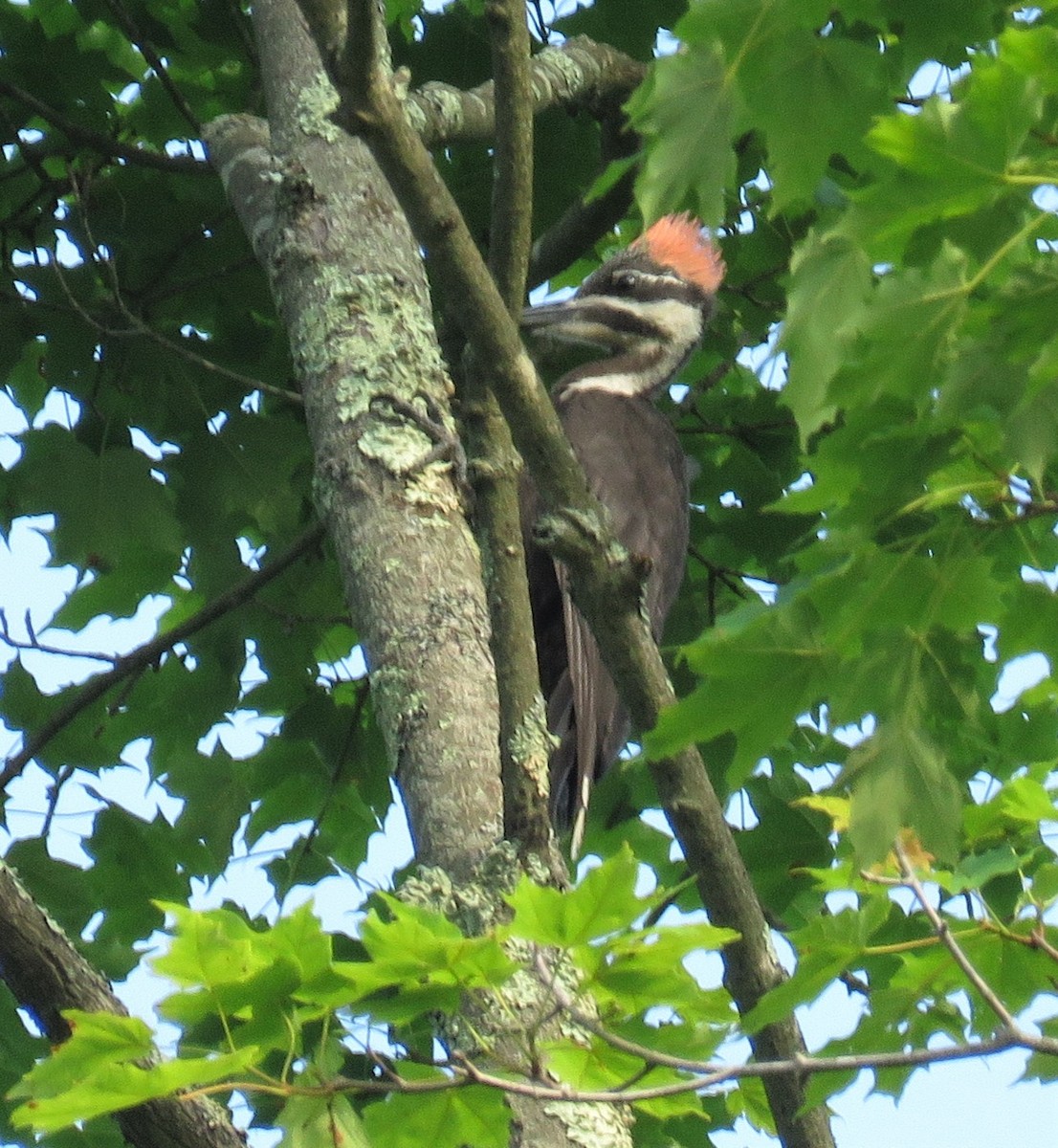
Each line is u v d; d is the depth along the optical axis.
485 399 7.25
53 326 11.25
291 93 9.02
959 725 6.35
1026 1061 6.45
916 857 6.43
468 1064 5.36
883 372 5.15
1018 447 5.09
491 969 5.18
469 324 5.83
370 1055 5.65
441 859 6.74
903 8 5.68
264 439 11.21
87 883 10.47
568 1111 6.19
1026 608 5.70
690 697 5.58
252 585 10.86
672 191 5.42
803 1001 5.95
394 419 7.97
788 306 5.24
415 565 7.53
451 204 5.65
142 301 11.27
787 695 5.60
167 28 11.12
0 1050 9.73
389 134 5.53
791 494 5.50
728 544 12.58
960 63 7.85
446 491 7.81
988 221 5.16
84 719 11.33
